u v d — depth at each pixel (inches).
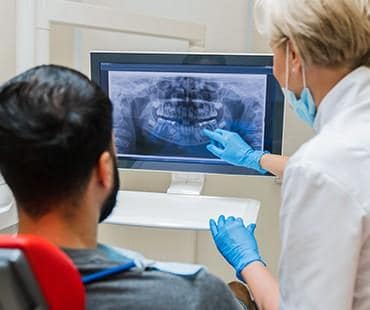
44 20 63.4
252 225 61.3
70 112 26.7
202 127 67.9
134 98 67.8
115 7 76.9
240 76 64.1
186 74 65.2
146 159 71.1
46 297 21.7
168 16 77.5
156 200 71.4
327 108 41.5
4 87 27.6
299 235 37.5
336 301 36.5
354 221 35.8
